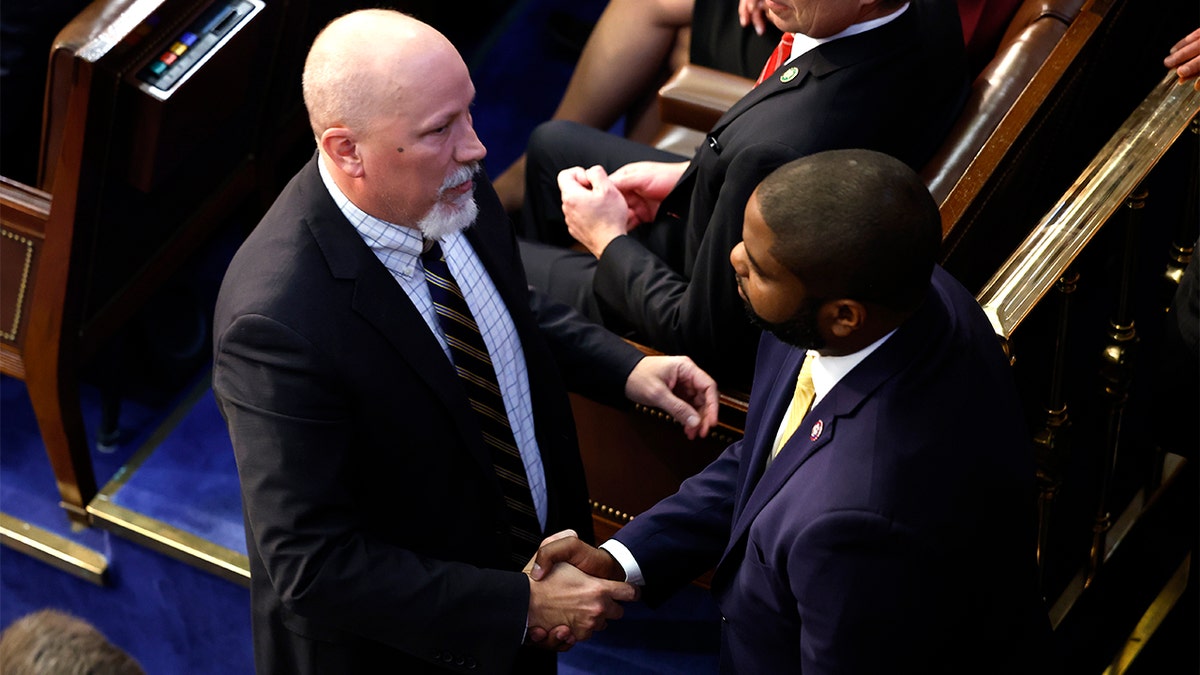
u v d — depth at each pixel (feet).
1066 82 34.37
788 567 22.16
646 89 46.47
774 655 24.84
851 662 21.79
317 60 23.84
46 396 39.04
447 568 26.37
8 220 36.19
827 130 29.48
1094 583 36.81
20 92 38.27
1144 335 40.45
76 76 33.04
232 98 38.93
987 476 21.79
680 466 35.17
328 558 25.12
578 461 30.45
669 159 39.78
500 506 27.81
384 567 25.63
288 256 24.76
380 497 26.68
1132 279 33.27
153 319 45.73
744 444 26.61
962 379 21.99
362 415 25.25
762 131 29.84
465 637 26.30
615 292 34.88
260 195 46.60
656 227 36.01
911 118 30.96
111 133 34.88
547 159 41.11
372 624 25.79
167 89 34.35
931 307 22.12
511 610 26.45
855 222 20.07
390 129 23.67
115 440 44.27
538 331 28.76
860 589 21.27
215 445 44.19
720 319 31.65
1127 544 37.91
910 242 20.18
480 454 26.91
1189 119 31.19
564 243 41.91
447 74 23.89
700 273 31.50
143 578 41.09
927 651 22.16
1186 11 44.52
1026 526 22.99
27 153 40.96
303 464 24.62
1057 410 32.48
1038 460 32.55
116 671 15.46
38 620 15.89
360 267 25.05
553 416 29.25
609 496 37.11
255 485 24.89
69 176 34.55
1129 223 32.58
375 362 25.09
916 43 30.19
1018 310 26.91
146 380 46.19
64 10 37.35
